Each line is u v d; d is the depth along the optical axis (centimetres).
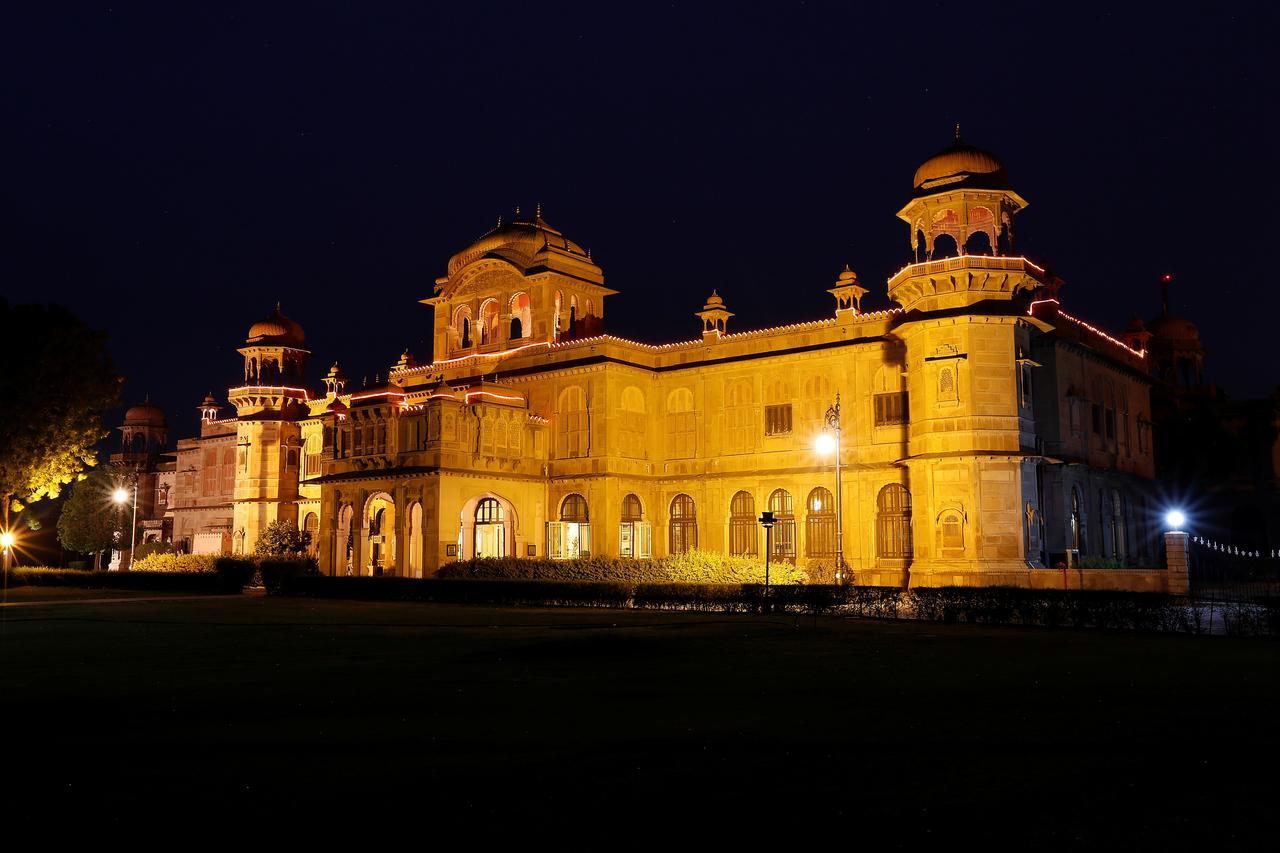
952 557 3966
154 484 8756
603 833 820
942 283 4081
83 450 5519
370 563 5400
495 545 5478
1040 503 4316
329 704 1435
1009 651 2130
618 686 1608
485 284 5841
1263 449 6088
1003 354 4038
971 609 2908
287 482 6956
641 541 5175
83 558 9188
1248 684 1617
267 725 1273
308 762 1062
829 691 1548
